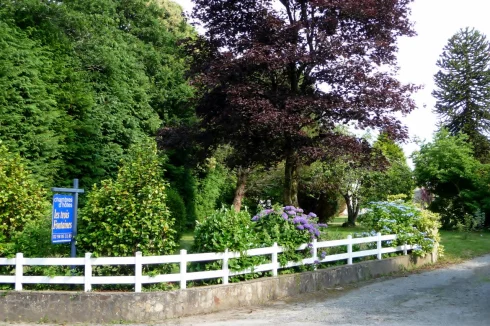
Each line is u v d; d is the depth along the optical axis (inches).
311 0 522.9
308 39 545.6
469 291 380.2
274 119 483.5
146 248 310.3
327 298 359.6
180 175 954.1
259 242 371.2
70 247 320.2
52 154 636.1
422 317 295.6
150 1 1108.5
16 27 630.5
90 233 312.5
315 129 600.7
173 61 985.5
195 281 331.3
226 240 337.7
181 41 636.7
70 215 313.7
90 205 318.3
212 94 578.6
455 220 1003.3
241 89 509.7
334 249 442.0
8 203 324.5
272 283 354.6
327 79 536.1
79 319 289.1
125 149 797.2
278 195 1126.4
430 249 526.9
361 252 449.1
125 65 845.8
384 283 420.8
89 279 297.1
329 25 531.2
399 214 525.7
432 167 1025.5
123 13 987.9
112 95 792.9
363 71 530.3
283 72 573.6
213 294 317.7
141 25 1018.7
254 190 1099.9
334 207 1167.0
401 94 541.3
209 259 326.6
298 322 285.7
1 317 292.0
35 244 316.5
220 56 560.1
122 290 305.3
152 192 315.3
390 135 538.6
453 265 530.3
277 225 387.2
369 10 520.1
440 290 385.7
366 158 554.9
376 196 1106.1
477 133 1587.1
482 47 1640.0
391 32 572.4
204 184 1040.2
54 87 660.1
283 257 376.8
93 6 885.8
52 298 291.1
